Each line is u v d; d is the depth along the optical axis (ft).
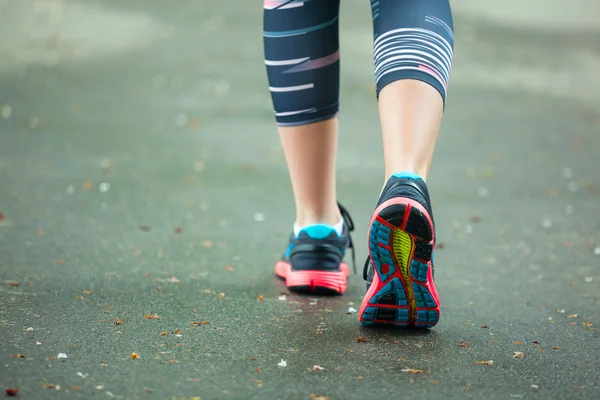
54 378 10.69
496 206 24.27
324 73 14.34
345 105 40.32
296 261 15.56
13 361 11.19
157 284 15.64
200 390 10.55
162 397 10.28
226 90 41.70
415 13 12.83
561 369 11.92
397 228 12.08
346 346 12.53
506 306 15.26
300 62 14.24
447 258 18.80
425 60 12.47
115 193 23.67
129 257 17.51
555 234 21.27
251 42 54.34
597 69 55.36
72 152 28.68
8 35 53.01
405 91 12.32
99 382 10.66
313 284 15.42
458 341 13.03
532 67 54.44
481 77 49.90
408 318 13.21
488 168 29.55
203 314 13.88
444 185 26.86
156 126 33.83
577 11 83.87
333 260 15.56
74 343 12.08
